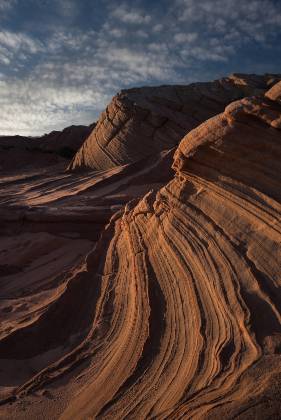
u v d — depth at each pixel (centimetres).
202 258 765
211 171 830
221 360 570
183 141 884
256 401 475
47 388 738
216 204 820
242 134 737
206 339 635
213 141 786
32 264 1580
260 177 730
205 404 518
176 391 582
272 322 586
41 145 6375
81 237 1742
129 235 1079
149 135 3180
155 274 870
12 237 1827
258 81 3228
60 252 1648
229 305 648
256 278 652
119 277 1009
